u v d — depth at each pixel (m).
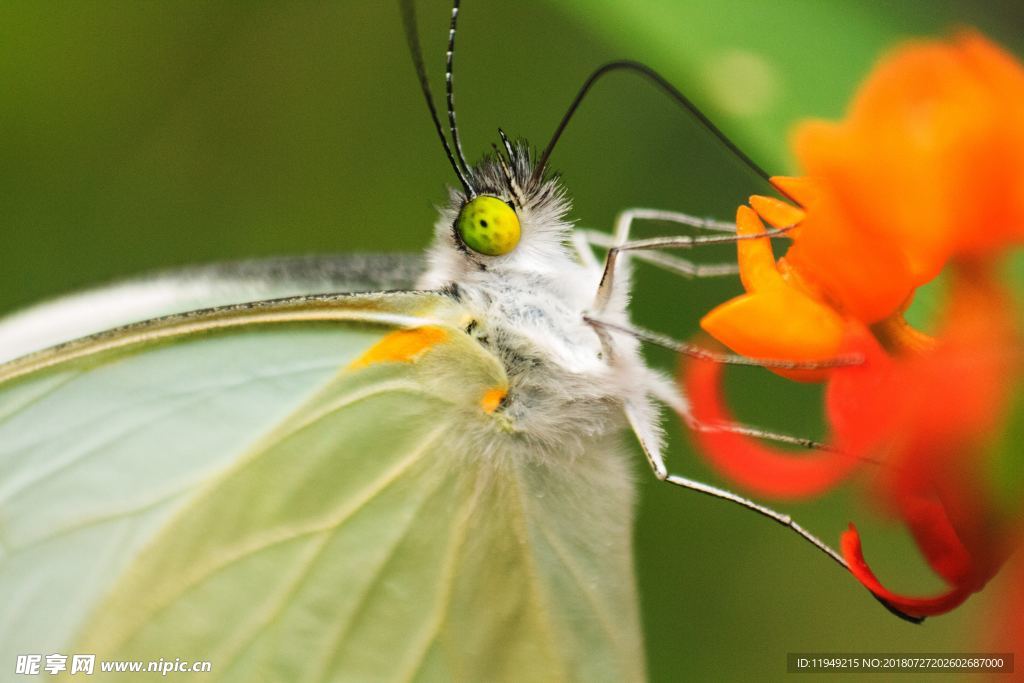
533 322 0.09
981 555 0.08
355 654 0.09
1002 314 0.08
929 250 0.08
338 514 0.09
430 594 0.09
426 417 0.09
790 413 0.10
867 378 0.08
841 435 0.08
